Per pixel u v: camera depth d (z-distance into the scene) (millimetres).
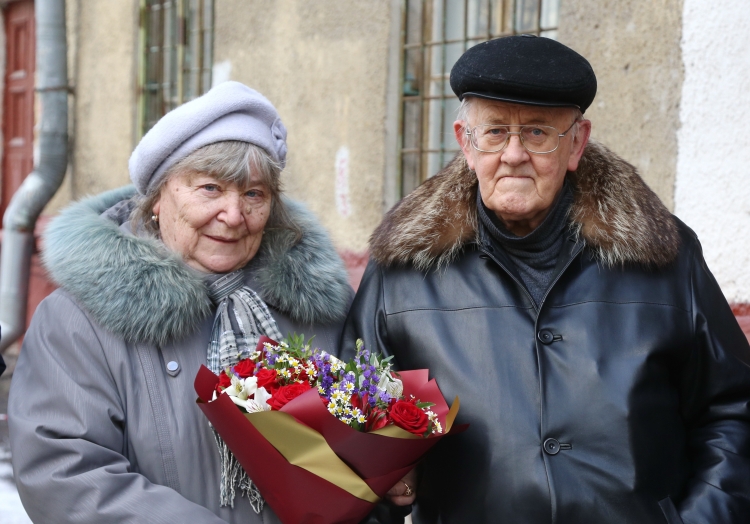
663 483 2010
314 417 1789
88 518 1827
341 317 2281
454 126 2199
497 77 1986
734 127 3465
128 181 7266
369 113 5227
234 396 1855
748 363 2160
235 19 6180
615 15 3887
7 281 6754
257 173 2064
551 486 1967
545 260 2176
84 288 1980
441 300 2189
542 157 2037
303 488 1806
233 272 2164
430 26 4965
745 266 3441
